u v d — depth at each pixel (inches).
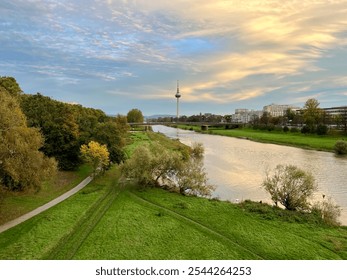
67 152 2420.0
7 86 2583.7
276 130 7519.7
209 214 1568.7
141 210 1608.0
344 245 1230.9
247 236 1307.8
